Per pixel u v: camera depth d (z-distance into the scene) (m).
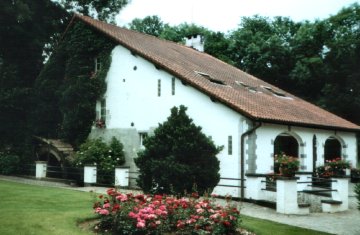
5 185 17.22
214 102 18.97
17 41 27.81
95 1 32.19
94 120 24.45
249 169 17.70
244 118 17.97
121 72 23.41
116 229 9.35
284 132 20.34
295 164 14.77
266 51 43.06
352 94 38.09
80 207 12.13
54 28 29.92
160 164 16.03
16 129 26.83
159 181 16.08
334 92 38.22
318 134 22.81
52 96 26.20
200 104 19.50
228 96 19.22
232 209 10.05
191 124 17.12
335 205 15.77
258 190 16.48
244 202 16.83
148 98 21.84
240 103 18.64
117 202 9.85
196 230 9.34
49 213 10.75
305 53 42.97
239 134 18.06
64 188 18.59
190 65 23.66
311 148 22.02
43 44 28.89
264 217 13.61
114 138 22.89
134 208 9.28
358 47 37.72
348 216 14.66
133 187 20.06
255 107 18.98
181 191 15.70
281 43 43.31
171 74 20.42
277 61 42.97
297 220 13.37
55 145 24.08
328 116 26.00
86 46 24.55
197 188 15.93
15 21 26.80
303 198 17.89
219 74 24.77
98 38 24.50
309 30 42.69
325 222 13.24
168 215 9.73
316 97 42.38
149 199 10.69
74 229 9.36
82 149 22.53
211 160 16.55
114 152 22.38
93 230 9.52
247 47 44.09
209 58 30.98
